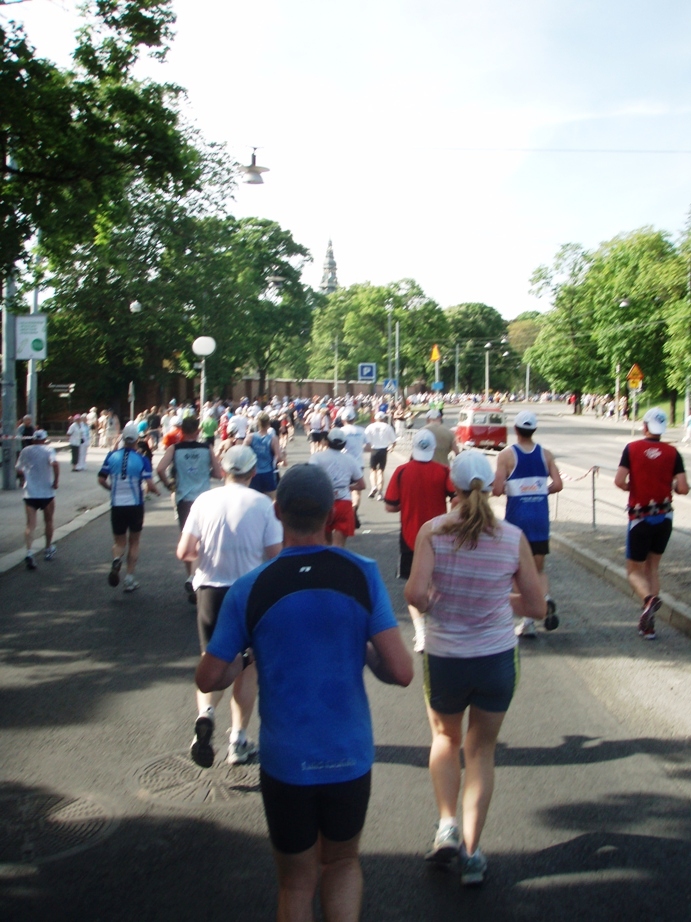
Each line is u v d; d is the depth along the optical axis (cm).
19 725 570
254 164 1908
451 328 11575
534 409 10238
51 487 1159
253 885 375
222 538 522
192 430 952
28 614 886
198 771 496
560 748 525
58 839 415
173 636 796
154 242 4597
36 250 1448
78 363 4856
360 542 1325
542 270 7650
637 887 371
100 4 1224
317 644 285
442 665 390
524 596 396
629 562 773
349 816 284
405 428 3994
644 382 6219
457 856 389
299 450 3756
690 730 554
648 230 6156
